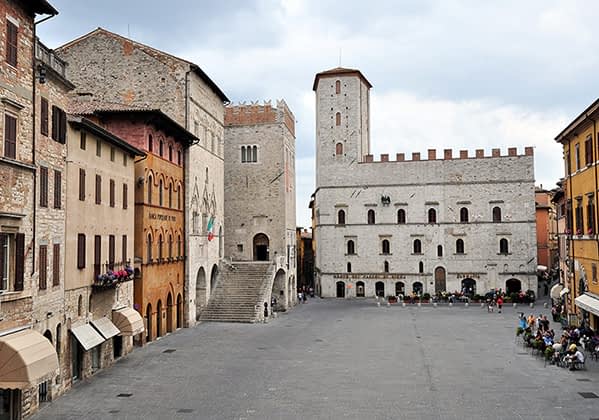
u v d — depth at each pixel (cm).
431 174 9425
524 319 5319
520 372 3591
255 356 4159
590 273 4703
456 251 9319
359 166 9669
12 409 2566
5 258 2520
